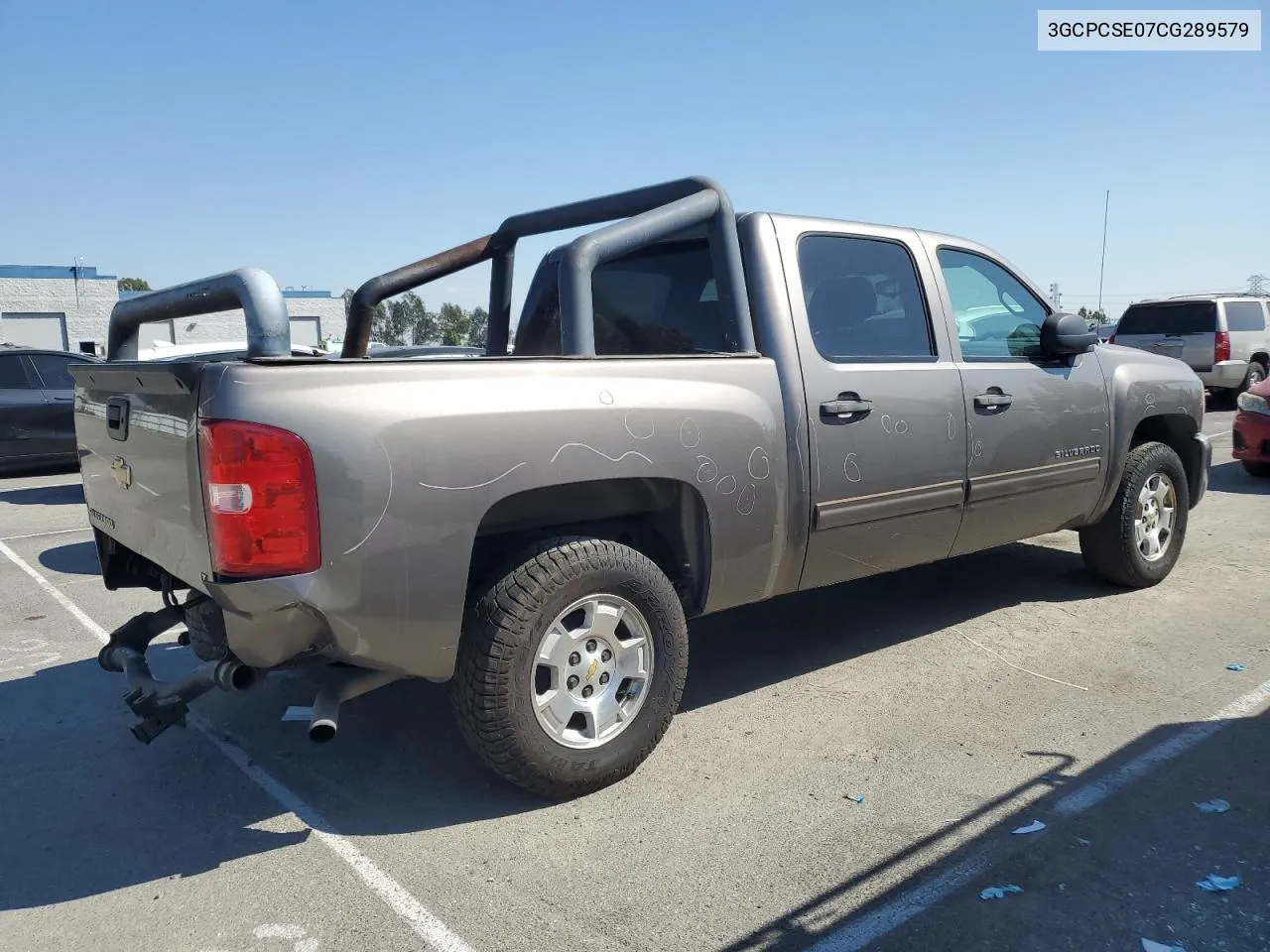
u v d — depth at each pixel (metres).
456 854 2.99
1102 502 5.36
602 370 3.29
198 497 2.77
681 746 3.74
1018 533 4.95
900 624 5.18
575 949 2.52
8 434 11.84
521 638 3.06
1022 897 2.69
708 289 4.24
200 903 2.76
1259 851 2.90
